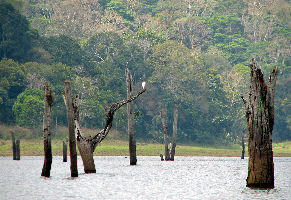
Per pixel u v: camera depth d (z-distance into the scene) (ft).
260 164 211.00
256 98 205.16
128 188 233.14
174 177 293.23
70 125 252.01
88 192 216.95
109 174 300.81
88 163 282.36
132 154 375.45
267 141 209.56
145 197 205.26
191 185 250.16
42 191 218.79
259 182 212.84
